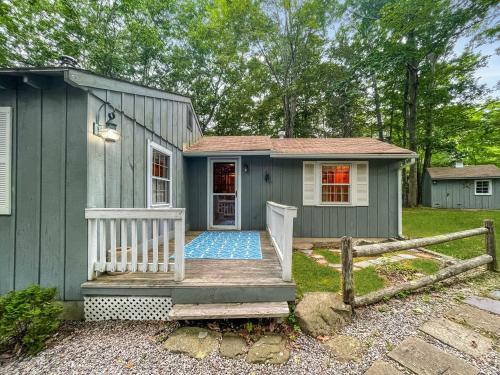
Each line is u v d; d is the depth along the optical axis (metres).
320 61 14.95
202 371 1.85
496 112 11.58
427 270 3.89
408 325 2.43
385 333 2.29
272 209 4.36
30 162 2.69
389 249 3.00
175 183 5.64
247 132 17.03
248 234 5.87
